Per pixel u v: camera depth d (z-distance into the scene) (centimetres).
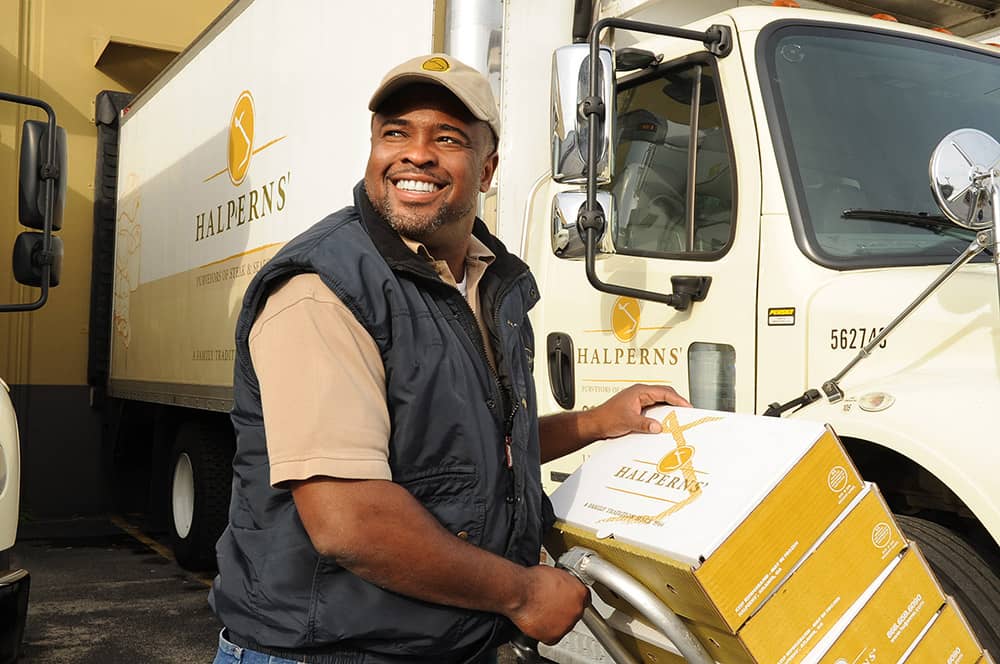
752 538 178
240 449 196
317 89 518
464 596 180
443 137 200
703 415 223
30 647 529
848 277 304
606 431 238
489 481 192
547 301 401
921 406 265
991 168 252
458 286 213
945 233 321
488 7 413
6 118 985
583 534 204
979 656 199
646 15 392
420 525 176
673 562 178
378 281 186
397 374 185
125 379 868
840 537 187
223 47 665
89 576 709
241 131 623
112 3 1045
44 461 959
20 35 1003
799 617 181
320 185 508
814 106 332
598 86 311
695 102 353
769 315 315
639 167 377
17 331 966
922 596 193
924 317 285
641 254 361
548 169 420
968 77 364
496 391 200
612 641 222
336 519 173
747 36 338
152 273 803
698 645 190
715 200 342
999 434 247
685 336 341
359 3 478
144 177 842
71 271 995
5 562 405
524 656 398
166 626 573
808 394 295
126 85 1045
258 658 190
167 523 757
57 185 518
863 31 355
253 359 186
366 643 186
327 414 175
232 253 630
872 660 187
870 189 324
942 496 295
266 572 187
